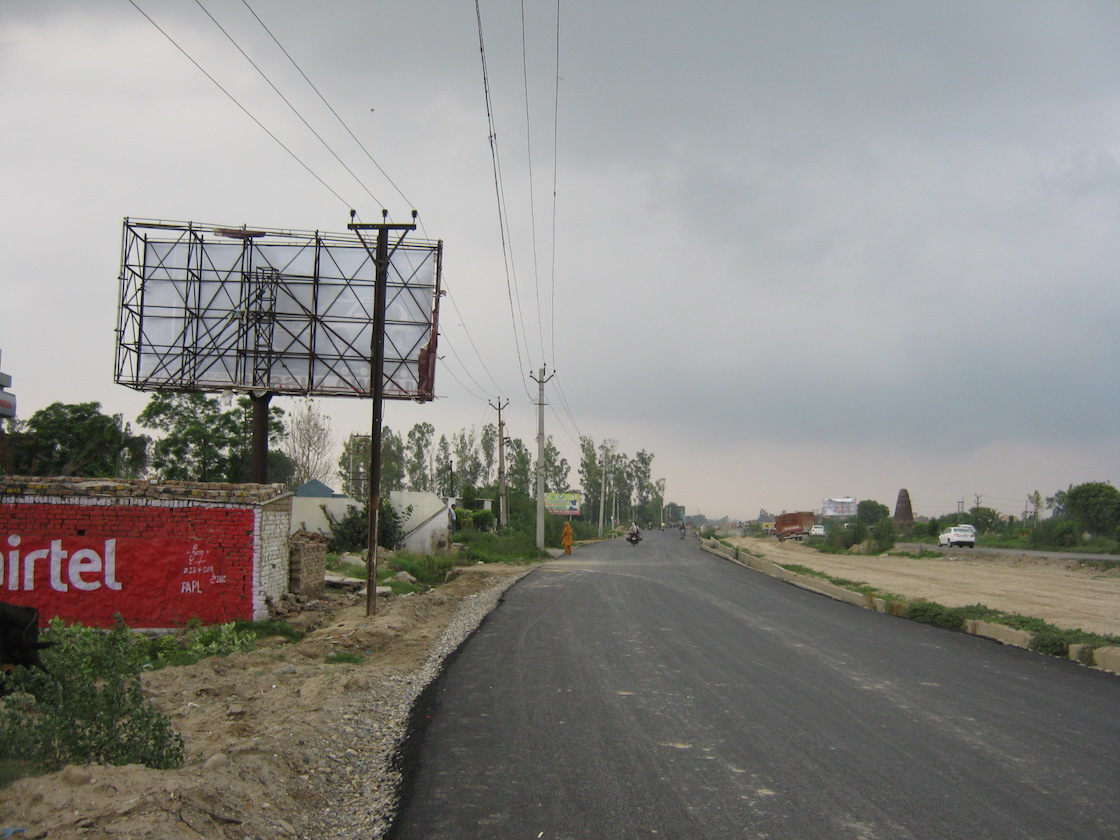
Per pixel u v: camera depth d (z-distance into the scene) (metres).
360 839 5.17
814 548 58.06
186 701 8.86
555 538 66.50
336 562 24.22
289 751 6.58
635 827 5.28
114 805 4.70
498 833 5.19
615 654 12.06
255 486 15.45
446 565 29.97
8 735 5.21
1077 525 46.47
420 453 89.69
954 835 5.15
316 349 23.77
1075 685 9.99
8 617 6.42
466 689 9.64
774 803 5.72
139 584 14.40
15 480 14.53
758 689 9.56
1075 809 5.61
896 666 11.16
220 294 23.80
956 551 44.81
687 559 43.88
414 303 23.98
